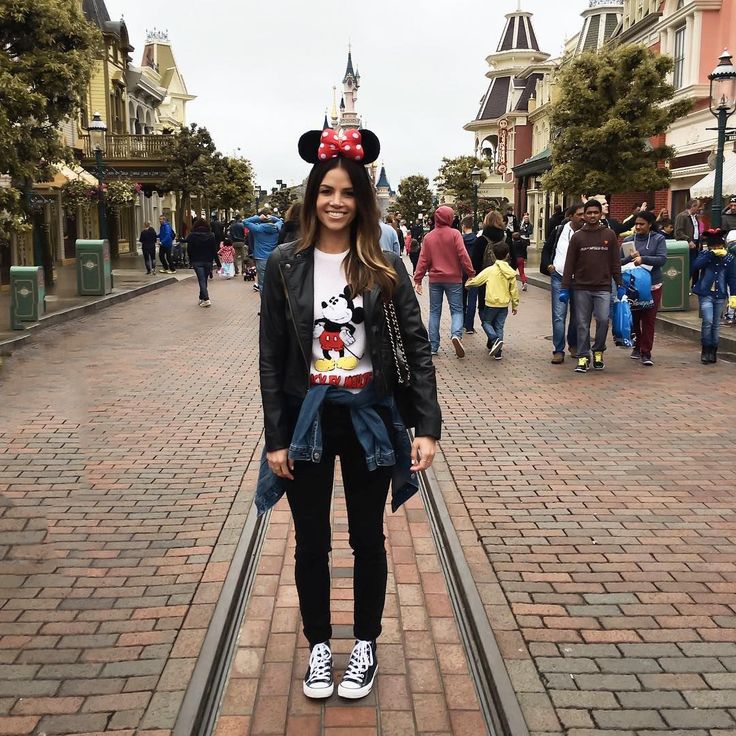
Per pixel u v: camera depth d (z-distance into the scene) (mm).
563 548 4512
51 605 3842
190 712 3000
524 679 3221
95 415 7531
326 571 3158
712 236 9938
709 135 23625
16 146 14031
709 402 8062
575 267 9500
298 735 2922
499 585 4047
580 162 22375
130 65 40906
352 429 2953
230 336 12758
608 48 22547
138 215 41844
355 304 2881
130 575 4160
